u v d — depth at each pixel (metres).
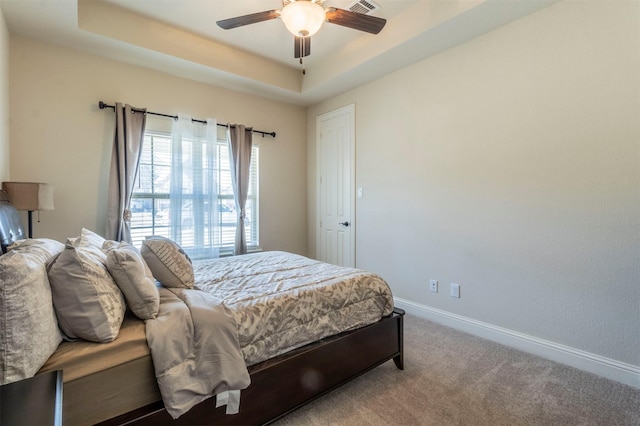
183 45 2.96
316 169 4.36
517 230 2.39
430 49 2.80
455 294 2.79
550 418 1.60
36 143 2.61
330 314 1.77
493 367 2.11
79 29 2.45
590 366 2.04
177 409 1.14
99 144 2.91
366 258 3.64
